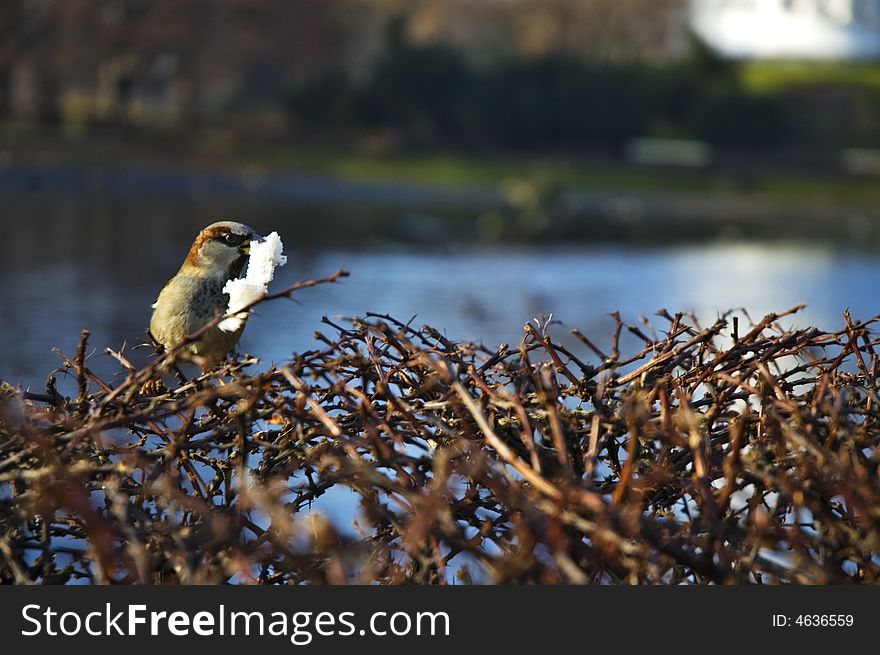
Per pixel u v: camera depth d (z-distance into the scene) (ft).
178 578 17.47
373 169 352.69
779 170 398.21
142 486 18.53
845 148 428.56
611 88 407.64
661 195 360.28
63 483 16.88
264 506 16.46
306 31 395.55
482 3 560.20
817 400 18.21
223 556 17.19
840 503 18.62
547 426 18.29
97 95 409.28
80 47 358.64
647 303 152.25
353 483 17.16
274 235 21.56
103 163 310.04
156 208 249.34
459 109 394.93
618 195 355.15
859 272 206.59
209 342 25.00
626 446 18.66
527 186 282.36
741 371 19.52
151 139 343.05
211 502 19.02
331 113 386.52
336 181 332.39
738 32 555.69
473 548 16.08
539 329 20.22
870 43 545.44
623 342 101.55
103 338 101.50
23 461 18.12
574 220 290.35
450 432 17.30
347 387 18.28
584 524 15.56
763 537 16.51
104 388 19.90
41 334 101.50
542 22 538.88
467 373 19.04
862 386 19.67
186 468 18.98
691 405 19.61
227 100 452.35
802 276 197.57
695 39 454.81
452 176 354.13
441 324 120.88
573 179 366.22
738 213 340.18
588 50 557.33
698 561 16.22
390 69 392.47
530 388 19.80
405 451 17.74
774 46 549.95
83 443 18.74
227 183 314.35
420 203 305.73
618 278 181.88
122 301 124.47
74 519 19.07
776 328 20.62
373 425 17.84
